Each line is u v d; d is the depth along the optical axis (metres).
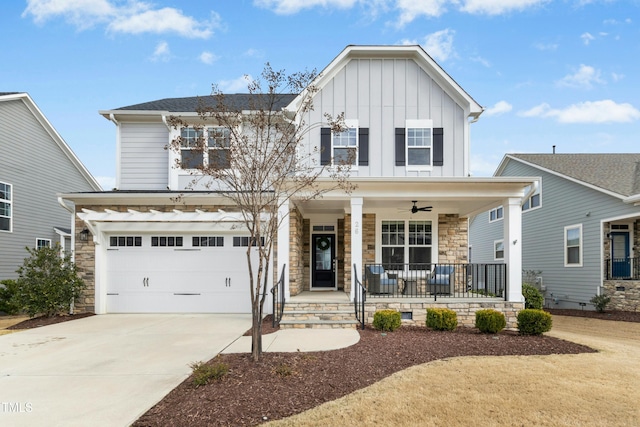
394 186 10.29
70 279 11.08
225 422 4.22
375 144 12.29
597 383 5.41
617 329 11.36
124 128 13.23
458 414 4.44
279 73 7.46
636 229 15.77
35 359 6.68
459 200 10.91
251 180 6.51
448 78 12.16
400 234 13.26
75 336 8.48
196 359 6.54
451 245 13.23
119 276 11.62
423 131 12.35
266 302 11.09
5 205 15.76
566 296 17.09
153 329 9.18
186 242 11.63
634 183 15.05
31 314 10.96
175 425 4.17
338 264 14.46
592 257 15.62
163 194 11.28
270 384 5.25
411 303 10.02
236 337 8.26
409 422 4.25
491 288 15.09
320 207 12.65
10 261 15.92
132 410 4.54
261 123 7.48
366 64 12.53
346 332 8.65
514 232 10.27
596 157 19.64
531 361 6.41
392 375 5.68
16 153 16.31
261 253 6.57
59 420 4.29
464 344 7.49
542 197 18.94
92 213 11.16
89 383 5.45
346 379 5.50
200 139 7.34
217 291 11.52
